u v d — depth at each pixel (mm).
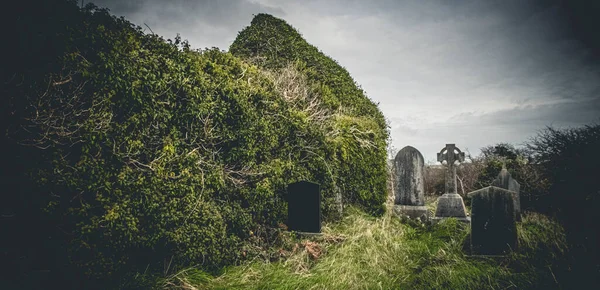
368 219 7184
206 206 4664
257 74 6176
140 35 4484
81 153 3793
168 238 4277
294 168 6195
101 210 3850
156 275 4352
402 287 4551
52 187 3562
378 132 8922
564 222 6309
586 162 6676
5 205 3521
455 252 5770
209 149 4965
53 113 3607
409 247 5793
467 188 12578
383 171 8719
